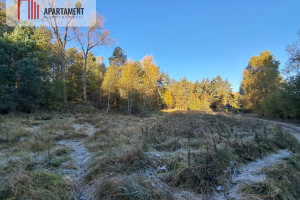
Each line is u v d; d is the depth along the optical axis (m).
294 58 13.79
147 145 4.60
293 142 5.48
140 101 20.58
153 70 21.39
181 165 3.07
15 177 2.40
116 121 11.66
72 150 4.40
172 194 2.26
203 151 3.82
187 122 10.33
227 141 4.82
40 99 11.95
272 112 17.47
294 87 13.52
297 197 2.34
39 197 2.07
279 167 3.08
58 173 2.88
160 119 13.62
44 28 15.96
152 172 2.91
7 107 9.80
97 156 3.71
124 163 3.14
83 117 12.43
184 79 45.44
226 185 2.51
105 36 18.84
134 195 2.10
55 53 16.56
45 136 5.47
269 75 21.61
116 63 27.53
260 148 4.28
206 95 40.72
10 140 4.73
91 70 22.33
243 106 31.34
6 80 10.75
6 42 11.73
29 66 10.98
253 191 2.35
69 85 19.36
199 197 2.25
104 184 2.29
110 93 20.59
